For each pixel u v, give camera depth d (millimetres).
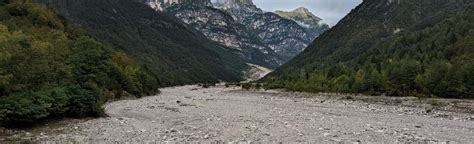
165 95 90625
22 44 35219
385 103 57250
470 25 146375
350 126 28453
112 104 53938
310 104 56438
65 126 29531
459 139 23391
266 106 50938
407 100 60969
